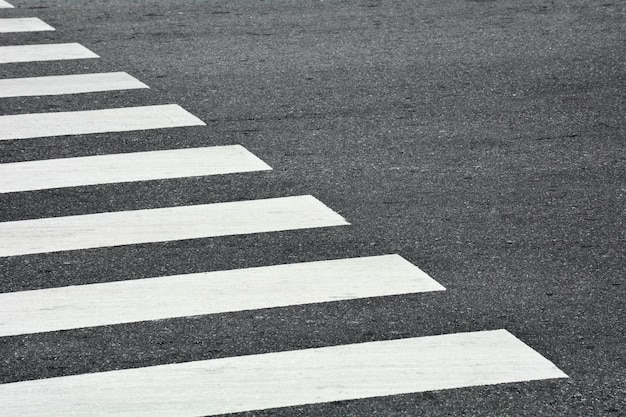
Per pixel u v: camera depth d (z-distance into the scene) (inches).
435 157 322.7
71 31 450.3
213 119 351.6
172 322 230.2
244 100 368.8
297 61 411.8
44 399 200.8
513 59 417.7
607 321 231.0
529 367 211.8
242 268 255.1
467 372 209.6
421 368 211.0
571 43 439.2
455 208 288.8
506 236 272.8
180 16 474.0
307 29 455.2
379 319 231.0
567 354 217.2
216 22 464.4
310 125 346.6
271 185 302.0
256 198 294.2
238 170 311.9
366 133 340.5
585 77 397.7
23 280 249.3
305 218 281.7
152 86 382.3
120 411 196.1
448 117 355.6
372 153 325.1
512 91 381.4
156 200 293.0
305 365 212.4
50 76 393.1
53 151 325.1
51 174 308.8
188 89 379.2
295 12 482.0
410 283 247.3
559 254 263.4
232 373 209.6
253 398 200.7
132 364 213.8
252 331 226.2
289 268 255.1
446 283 247.8
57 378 208.7
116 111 357.4
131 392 203.0
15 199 292.7
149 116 353.1
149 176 307.7
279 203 291.0
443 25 463.8
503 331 225.8
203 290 244.4
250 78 391.2
